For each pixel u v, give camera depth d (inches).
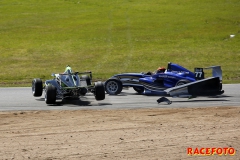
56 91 1847.9
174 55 4697.3
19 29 6614.2
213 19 7190.0
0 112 1637.6
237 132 1221.7
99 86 1823.3
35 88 2021.4
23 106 1801.2
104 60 4478.3
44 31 6427.2
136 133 1220.5
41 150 1042.1
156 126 1316.4
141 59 4512.8
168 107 1717.5
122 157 977.5
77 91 1844.2
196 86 1863.9
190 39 5654.5
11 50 5039.4
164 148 1054.4
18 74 3772.1
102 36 5969.5
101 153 1010.7
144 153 1010.1
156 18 7465.6
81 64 4298.7
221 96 2059.5
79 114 1562.5
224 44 5285.4
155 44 5354.3
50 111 1642.5
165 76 2096.5
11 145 1095.0
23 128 1314.0
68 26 6875.0
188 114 1530.5
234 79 3238.2
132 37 5846.5
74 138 1165.7
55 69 4060.0
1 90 2532.0
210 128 1275.8
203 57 4581.7
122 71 3900.1
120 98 2038.6
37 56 4722.0
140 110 1642.5
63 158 973.2
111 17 7716.5
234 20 7047.2
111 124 1359.5
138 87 2176.4
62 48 5152.6
